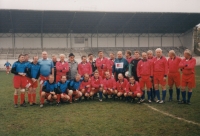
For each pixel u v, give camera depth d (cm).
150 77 881
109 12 3353
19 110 768
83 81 945
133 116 670
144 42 4400
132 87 885
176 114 688
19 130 552
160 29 4175
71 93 873
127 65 962
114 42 4281
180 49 4403
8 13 3167
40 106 816
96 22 3653
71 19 3481
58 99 843
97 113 711
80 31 4000
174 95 1061
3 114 711
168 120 623
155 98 970
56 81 959
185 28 4241
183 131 530
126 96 897
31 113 722
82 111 741
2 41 3794
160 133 518
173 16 3666
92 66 1102
